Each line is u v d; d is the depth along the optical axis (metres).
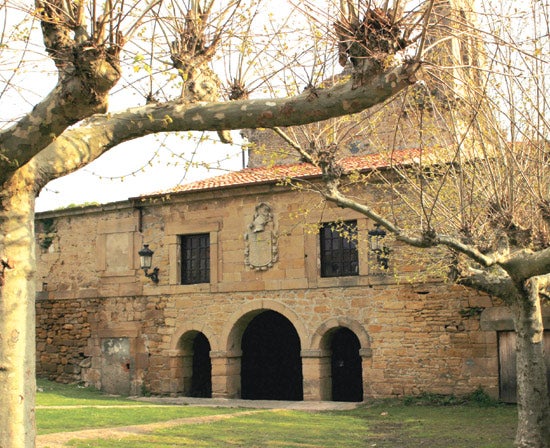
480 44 9.98
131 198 20.91
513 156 10.70
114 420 14.44
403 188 16.88
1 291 6.69
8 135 6.68
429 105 13.15
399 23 7.29
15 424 6.54
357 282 17.97
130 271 21.12
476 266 13.91
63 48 6.93
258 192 19.36
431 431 13.60
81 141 7.31
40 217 22.66
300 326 18.59
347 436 13.16
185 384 20.25
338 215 18.30
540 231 11.52
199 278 20.34
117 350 21.14
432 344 17.16
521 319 11.73
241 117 7.34
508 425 14.02
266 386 22.27
